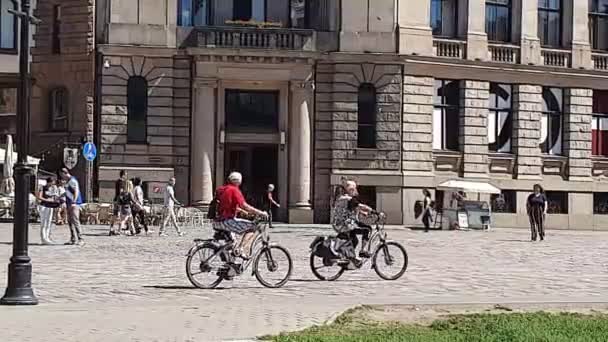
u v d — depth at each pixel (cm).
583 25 5606
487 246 3609
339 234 2166
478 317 1490
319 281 2150
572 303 1748
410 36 5094
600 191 5603
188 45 4991
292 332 1316
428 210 4759
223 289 1969
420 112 5128
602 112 5681
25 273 1670
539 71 5431
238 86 5056
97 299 1788
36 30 5153
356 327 1387
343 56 5031
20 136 1645
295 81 5006
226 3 5119
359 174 5025
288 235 3997
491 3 5403
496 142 5375
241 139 5056
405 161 5084
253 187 5094
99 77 4997
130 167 4944
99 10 5028
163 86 4975
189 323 1426
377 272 2211
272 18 5144
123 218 3750
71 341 1258
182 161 5003
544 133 5516
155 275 2238
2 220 4556
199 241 1984
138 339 1273
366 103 5078
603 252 3381
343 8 5056
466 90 5247
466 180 5216
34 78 5150
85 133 4997
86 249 2997
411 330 1347
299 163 5019
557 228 5469
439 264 2711
